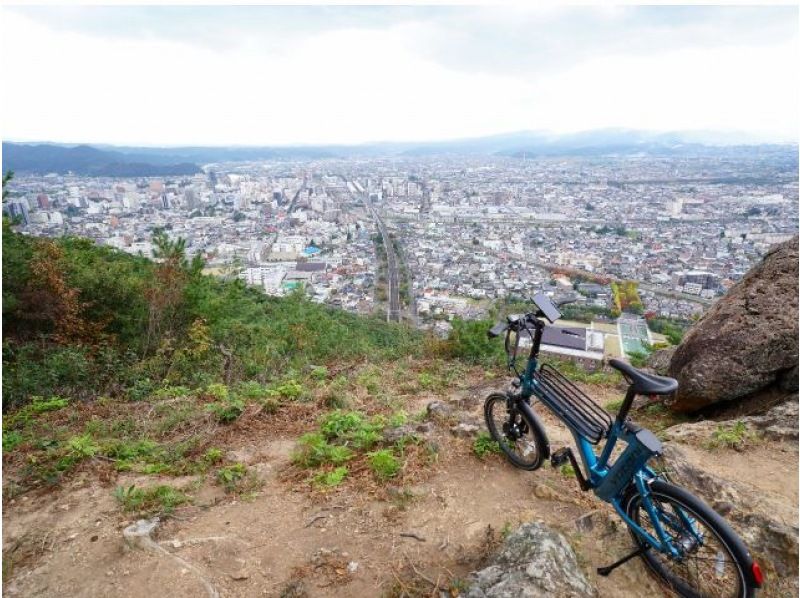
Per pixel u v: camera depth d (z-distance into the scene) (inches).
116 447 165.6
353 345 369.1
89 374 271.7
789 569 103.9
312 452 155.9
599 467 111.6
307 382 260.7
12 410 225.8
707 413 203.8
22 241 380.5
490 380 263.6
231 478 144.6
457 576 104.3
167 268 379.2
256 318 513.3
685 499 92.4
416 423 172.7
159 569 108.7
